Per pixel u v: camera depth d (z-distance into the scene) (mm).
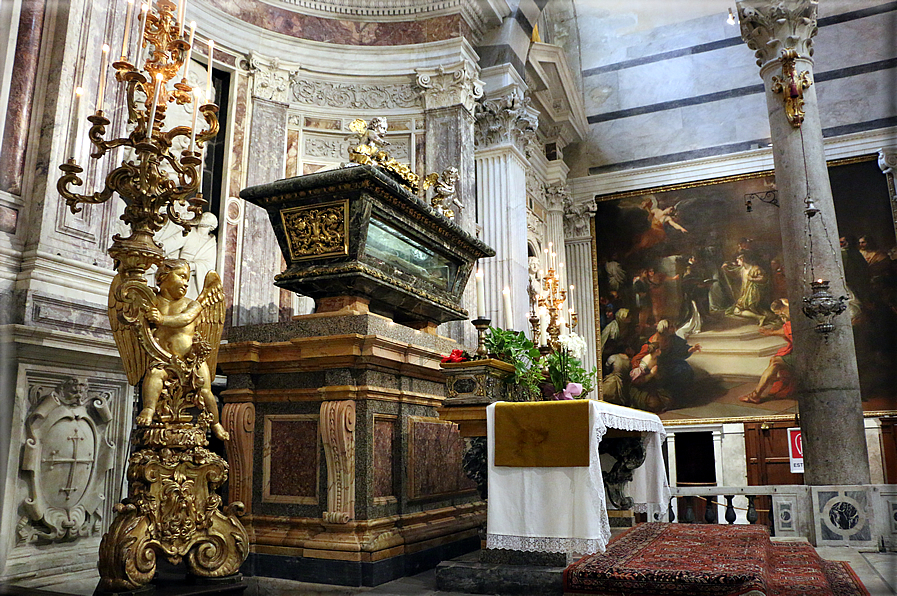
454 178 5781
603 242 12891
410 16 8125
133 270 3424
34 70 4359
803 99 7020
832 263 6699
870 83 11281
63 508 3941
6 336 3631
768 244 11844
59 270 4160
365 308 4473
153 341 3361
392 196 4477
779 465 11047
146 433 3279
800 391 6664
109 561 3039
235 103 6945
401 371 4469
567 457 3457
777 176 7121
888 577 3904
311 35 7742
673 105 12773
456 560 3947
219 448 5133
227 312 6527
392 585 3842
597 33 13242
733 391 11633
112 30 4855
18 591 3355
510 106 9289
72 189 4371
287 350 4285
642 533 4992
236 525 3521
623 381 12320
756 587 3102
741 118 12352
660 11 12977
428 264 5285
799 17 7078
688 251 12336
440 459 4883
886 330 10625
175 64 3615
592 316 12664
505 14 9039
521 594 3557
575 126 12578
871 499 6129
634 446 4918
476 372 3916
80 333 4199
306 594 3637
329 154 7668
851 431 6352
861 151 11180
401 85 8094
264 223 6988
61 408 3959
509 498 3555
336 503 3930
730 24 12570
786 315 11547
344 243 4305
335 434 3941
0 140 3904
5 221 4059
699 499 10133
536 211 11836
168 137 3510
